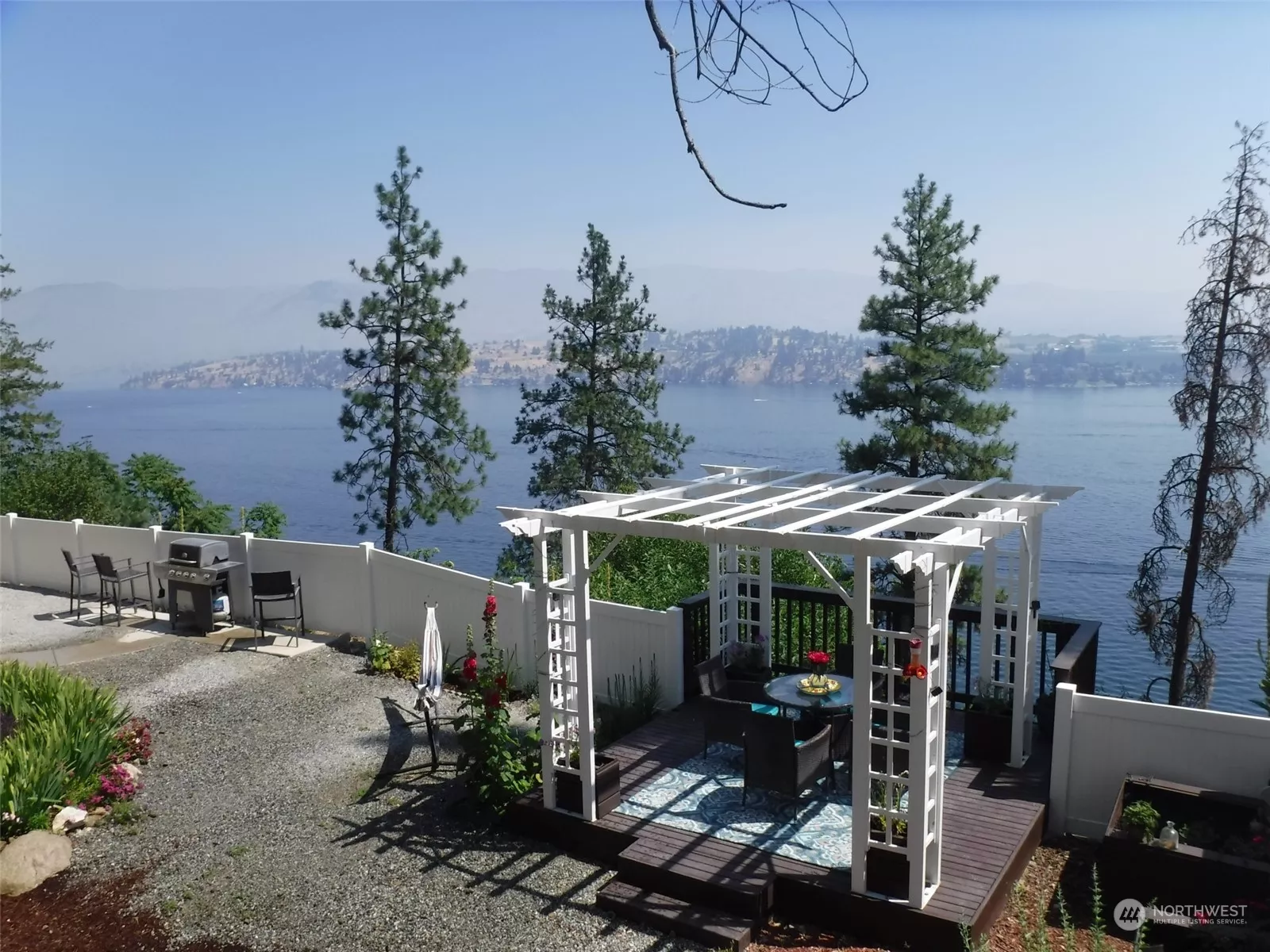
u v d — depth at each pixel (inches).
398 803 287.3
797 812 256.5
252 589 462.6
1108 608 1582.2
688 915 215.9
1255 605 1563.7
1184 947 204.1
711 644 351.3
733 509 275.0
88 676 412.2
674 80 130.4
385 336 887.1
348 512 3722.9
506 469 4832.7
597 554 517.3
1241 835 226.1
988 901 208.2
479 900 230.2
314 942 213.5
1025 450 4286.4
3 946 215.6
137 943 215.6
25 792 260.5
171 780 307.4
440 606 419.2
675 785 276.1
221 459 5836.6
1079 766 258.4
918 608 201.3
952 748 300.8
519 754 290.0
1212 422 488.4
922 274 666.8
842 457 685.3
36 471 781.9
